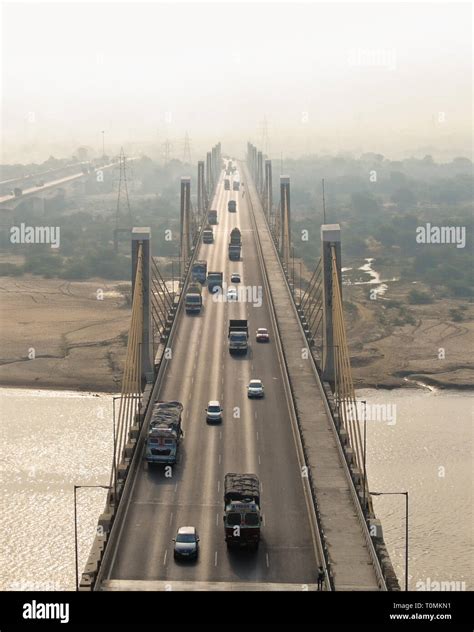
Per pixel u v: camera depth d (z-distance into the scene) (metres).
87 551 115.81
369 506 95.50
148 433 111.31
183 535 89.56
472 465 142.75
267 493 103.56
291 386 138.50
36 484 135.62
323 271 144.75
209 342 165.25
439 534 119.56
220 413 125.94
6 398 184.12
